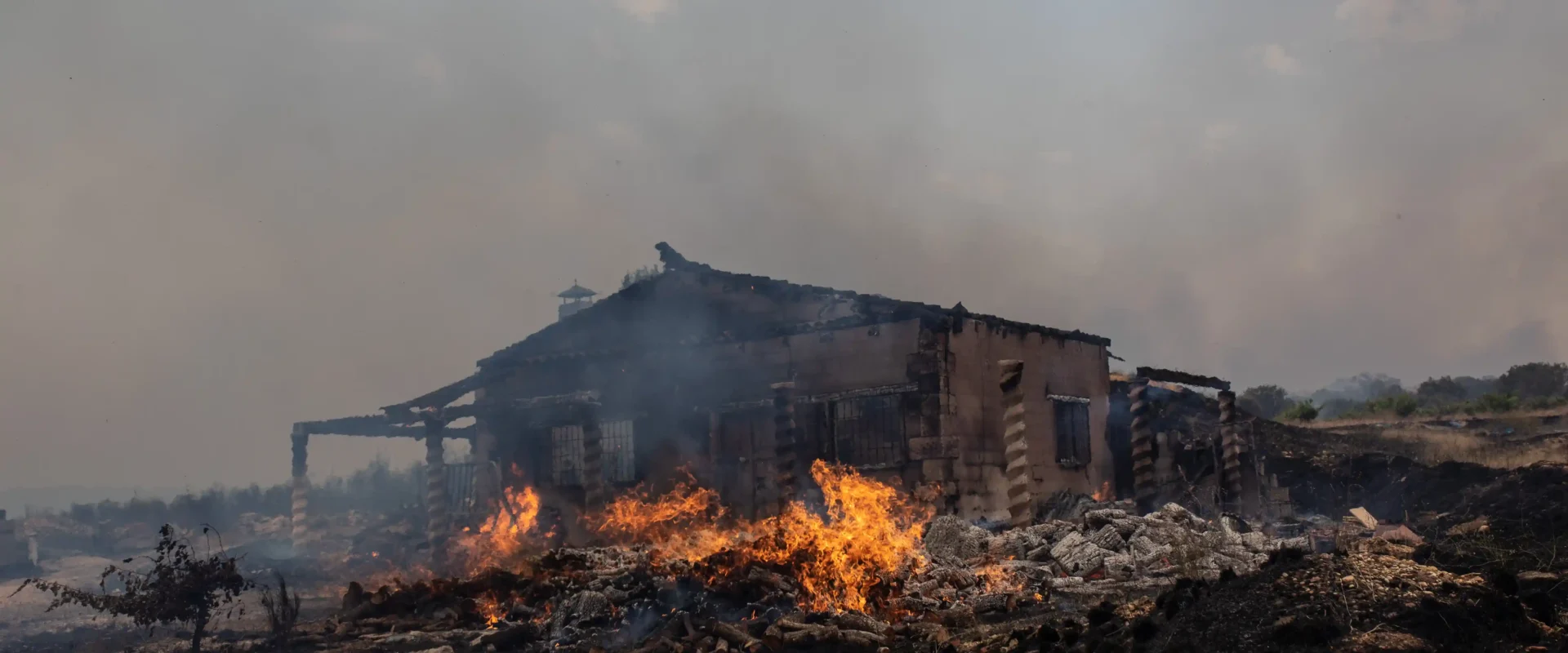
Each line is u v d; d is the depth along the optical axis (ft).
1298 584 25.20
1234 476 75.66
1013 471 62.85
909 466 63.46
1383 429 130.11
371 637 41.34
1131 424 77.30
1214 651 23.66
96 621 53.67
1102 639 26.94
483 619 43.73
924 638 35.68
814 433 68.33
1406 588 24.41
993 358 68.39
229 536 106.22
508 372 86.33
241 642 41.14
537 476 83.51
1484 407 144.05
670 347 76.64
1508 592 25.09
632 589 42.57
